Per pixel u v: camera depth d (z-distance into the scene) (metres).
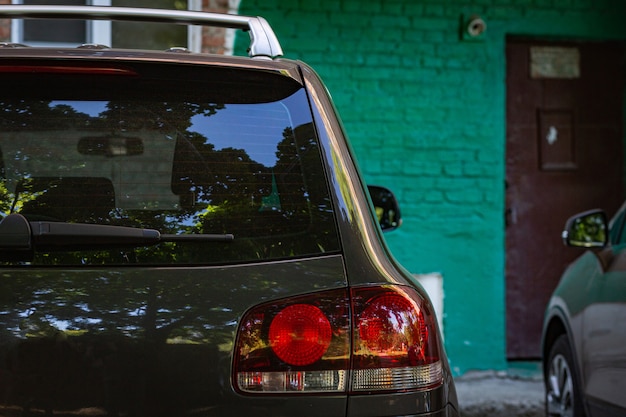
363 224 2.91
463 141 8.95
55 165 2.83
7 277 2.67
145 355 2.66
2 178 2.81
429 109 8.88
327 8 8.68
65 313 2.66
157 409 2.66
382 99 8.80
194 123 2.92
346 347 2.76
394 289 2.84
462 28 8.91
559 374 6.33
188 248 2.75
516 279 9.29
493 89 8.98
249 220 2.82
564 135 9.34
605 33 9.20
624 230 5.53
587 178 9.38
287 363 2.71
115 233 2.71
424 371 2.84
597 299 5.55
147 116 2.90
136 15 3.40
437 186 8.91
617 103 9.41
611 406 5.27
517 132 9.26
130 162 2.85
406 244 8.86
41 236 2.69
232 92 2.98
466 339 8.98
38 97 2.89
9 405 2.64
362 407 2.75
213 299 2.71
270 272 2.76
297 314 2.74
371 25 8.77
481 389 8.54
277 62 3.10
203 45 8.36
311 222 2.85
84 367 2.65
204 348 2.68
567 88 9.34
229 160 2.89
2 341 2.65
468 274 8.98
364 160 8.78
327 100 3.09
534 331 9.32
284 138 2.95
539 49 9.28
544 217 9.33
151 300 2.68
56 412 2.64
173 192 2.84
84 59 2.90
